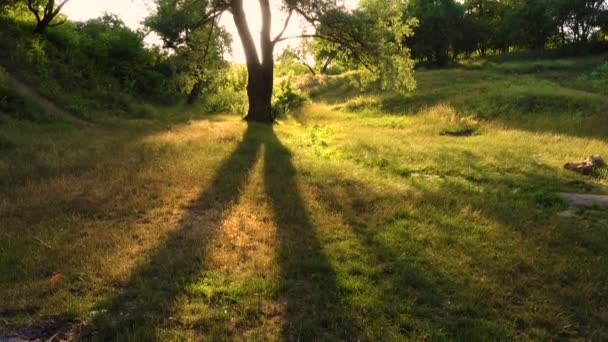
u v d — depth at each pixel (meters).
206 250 6.09
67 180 9.21
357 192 9.10
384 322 4.57
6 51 23.94
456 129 20.34
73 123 19.42
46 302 4.74
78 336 4.29
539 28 67.38
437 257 6.16
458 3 70.19
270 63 21.62
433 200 8.80
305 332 4.33
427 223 7.55
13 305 4.66
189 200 8.34
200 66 25.25
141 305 4.74
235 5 20.88
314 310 4.74
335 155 13.62
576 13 58.47
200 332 4.39
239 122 20.73
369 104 29.73
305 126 22.55
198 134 16.08
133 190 8.88
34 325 4.43
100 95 26.25
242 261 5.92
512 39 72.31
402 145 15.56
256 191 8.98
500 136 18.16
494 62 58.25
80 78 26.61
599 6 58.50
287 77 30.77
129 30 35.81
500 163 12.94
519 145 15.91
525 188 10.40
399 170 11.91
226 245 6.33
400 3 22.30
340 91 40.31
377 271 5.69
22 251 5.85
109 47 32.47
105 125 20.45
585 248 6.68
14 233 6.43
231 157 12.01
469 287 5.36
